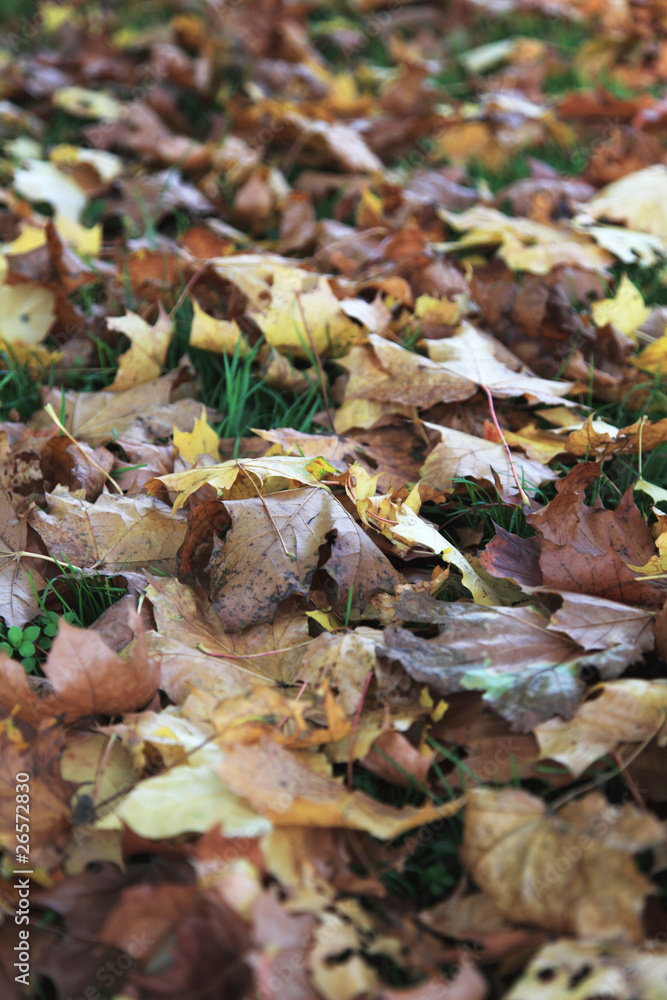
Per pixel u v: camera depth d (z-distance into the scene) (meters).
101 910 1.32
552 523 1.47
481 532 1.53
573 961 1.28
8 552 1.50
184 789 1.35
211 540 1.51
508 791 1.34
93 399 1.66
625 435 1.56
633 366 1.68
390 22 3.53
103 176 2.20
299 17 3.31
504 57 2.96
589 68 2.92
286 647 1.45
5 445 1.58
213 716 1.37
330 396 1.69
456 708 1.40
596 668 1.40
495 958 1.31
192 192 2.15
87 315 1.79
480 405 1.65
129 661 1.38
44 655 1.47
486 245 1.90
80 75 2.95
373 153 2.46
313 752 1.38
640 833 1.31
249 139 2.43
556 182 2.12
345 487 1.50
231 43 3.02
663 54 2.84
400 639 1.41
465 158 2.36
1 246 1.84
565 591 1.45
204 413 1.59
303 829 1.34
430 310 1.72
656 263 1.83
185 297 1.78
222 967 1.29
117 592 1.49
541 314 1.70
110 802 1.36
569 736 1.37
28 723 1.41
